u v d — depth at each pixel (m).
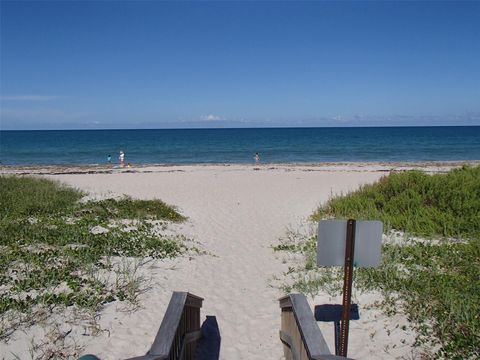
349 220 5.28
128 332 6.61
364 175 30.33
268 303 8.34
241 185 24.84
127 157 55.88
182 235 12.88
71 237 10.35
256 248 12.16
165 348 4.12
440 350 5.80
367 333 6.59
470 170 16.53
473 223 11.62
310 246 11.48
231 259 11.13
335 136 111.88
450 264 8.93
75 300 7.11
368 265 5.31
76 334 6.34
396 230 12.21
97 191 21.69
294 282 9.14
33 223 11.61
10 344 5.89
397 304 7.27
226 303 8.36
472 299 6.99
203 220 15.51
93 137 118.25
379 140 89.50
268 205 18.38
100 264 8.91
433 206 13.52
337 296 7.92
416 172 16.70
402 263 9.20
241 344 6.88
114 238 10.70
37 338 6.09
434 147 67.88
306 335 4.43
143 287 8.35
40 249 9.51
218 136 121.38
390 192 15.59
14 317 6.42
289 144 79.94
